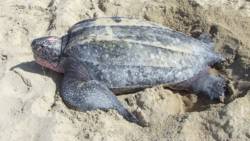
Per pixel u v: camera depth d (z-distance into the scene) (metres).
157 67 4.58
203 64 4.80
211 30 5.43
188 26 5.56
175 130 4.20
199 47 4.84
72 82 4.54
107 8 5.74
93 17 5.58
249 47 5.16
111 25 4.72
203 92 4.71
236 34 5.34
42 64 4.81
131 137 4.20
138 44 4.60
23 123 4.21
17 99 4.45
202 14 5.61
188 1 5.81
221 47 5.21
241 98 4.44
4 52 5.02
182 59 4.66
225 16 5.59
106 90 4.50
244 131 4.13
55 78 4.79
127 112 4.37
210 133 4.18
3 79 4.63
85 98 4.43
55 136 4.09
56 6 5.72
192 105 4.65
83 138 4.14
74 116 4.35
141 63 4.56
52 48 4.68
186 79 4.69
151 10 5.71
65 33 5.33
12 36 5.25
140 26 4.75
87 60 4.59
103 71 4.57
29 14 5.64
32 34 5.31
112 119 4.34
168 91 4.66
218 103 4.62
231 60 5.07
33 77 4.72
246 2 5.94
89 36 4.64
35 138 4.08
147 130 4.26
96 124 4.28
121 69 4.56
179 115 4.38
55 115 4.31
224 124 4.20
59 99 4.50
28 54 5.05
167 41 4.69
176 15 5.68
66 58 4.68
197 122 4.27
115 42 4.58
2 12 5.64
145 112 4.41
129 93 4.70
